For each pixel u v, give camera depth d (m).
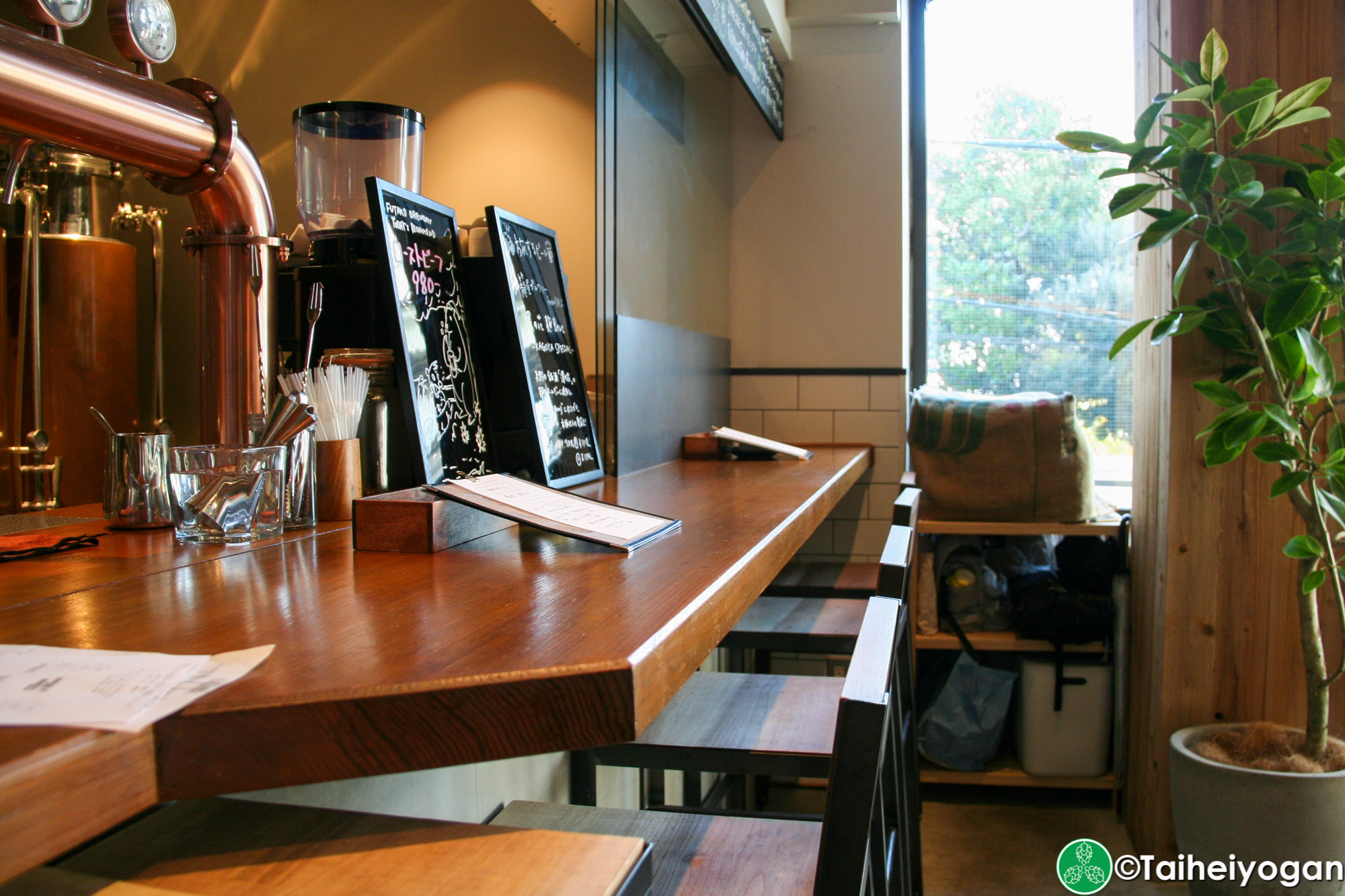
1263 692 2.67
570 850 0.70
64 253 2.77
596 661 0.66
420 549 1.12
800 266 3.58
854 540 3.56
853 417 3.56
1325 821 2.27
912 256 3.75
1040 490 3.06
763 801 3.14
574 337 2.13
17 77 1.00
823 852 0.85
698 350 2.99
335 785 1.18
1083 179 3.65
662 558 1.09
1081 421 3.67
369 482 1.48
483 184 3.43
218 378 1.42
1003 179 3.70
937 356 3.75
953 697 3.07
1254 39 2.60
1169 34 2.64
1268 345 2.39
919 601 3.13
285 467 1.29
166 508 1.33
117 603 0.86
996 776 3.10
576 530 1.18
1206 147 2.54
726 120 3.48
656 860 1.14
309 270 1.70
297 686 0.61
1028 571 3.23
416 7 3.47
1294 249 2.30
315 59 3.56
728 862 1.14
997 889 2.57
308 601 0.87
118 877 0.67
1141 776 2.86
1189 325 2.39
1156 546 2.78
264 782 0.58
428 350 1.59
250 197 1.39
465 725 0.62
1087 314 3.66
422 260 1.64
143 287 3.53
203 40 3.66
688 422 2.86
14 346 2.75
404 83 3.49
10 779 0.45
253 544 1.20
